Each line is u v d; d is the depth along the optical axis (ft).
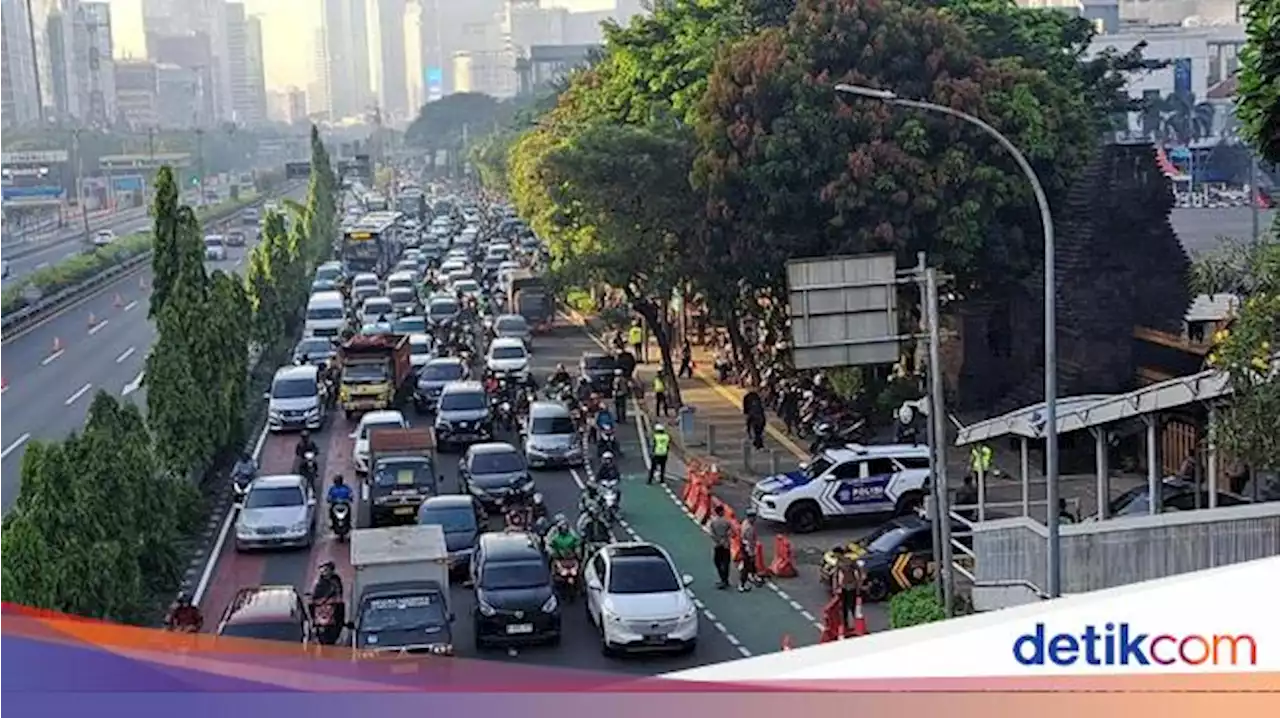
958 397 158.20
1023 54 171.63
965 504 115.44
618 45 204.74
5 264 344.28
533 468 146.30
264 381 191.01
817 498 120.16
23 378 207.41
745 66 145.79
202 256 145.59
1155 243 145.79
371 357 175.22
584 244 169.07
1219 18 561.02
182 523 119.34
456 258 335.88
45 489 79.87
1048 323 73.20
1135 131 401.90
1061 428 97.09
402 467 123.85
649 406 177.99
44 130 595.47
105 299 304.91
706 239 149.79
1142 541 79.30
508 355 192.03
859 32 144.36
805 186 142.00
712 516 117.70
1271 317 71.36
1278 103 69.77
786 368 161.17
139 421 106.83
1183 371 138.62
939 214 139.03
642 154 155.12
